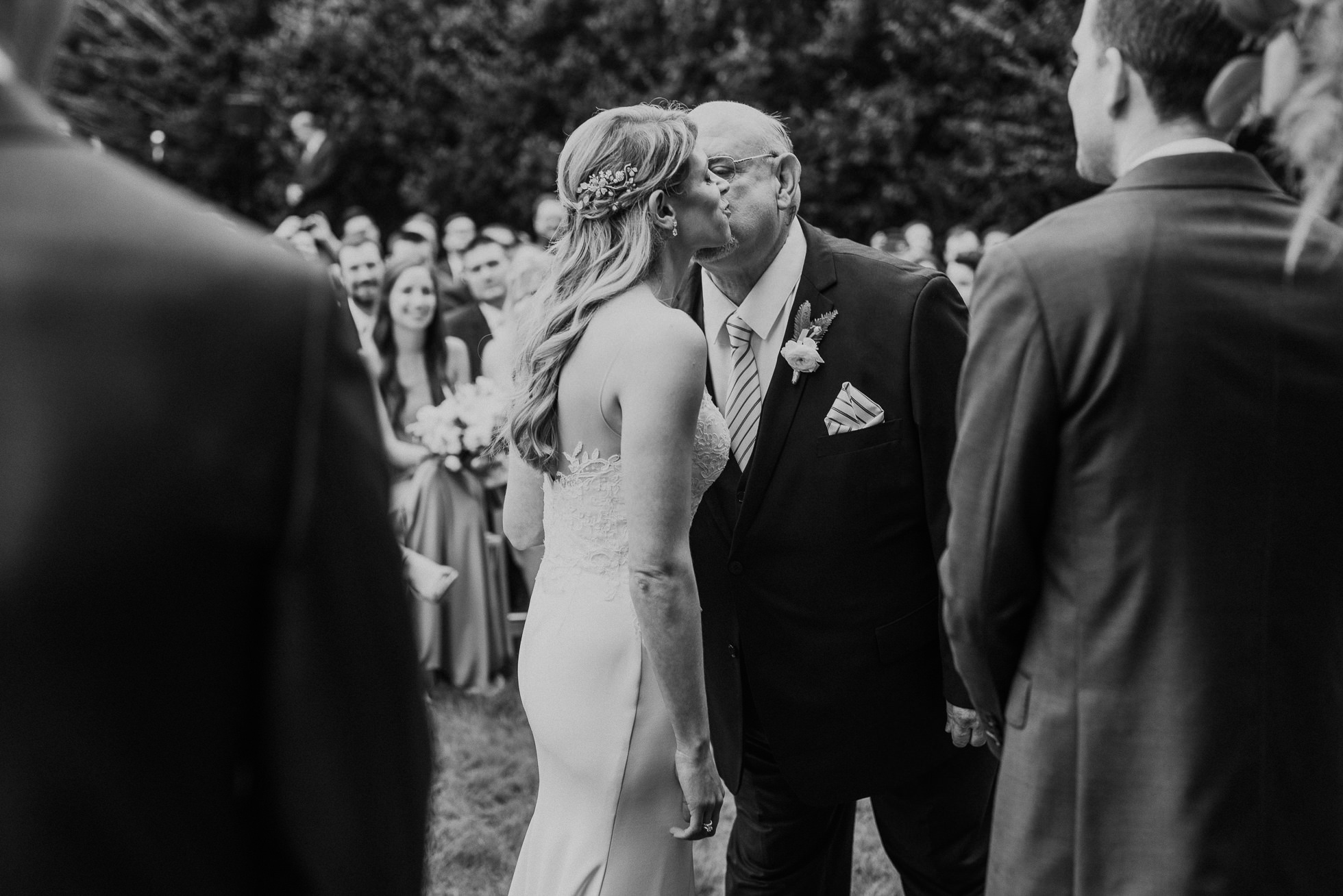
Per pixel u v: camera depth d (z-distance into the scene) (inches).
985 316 70.4
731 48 575.5
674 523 87.3
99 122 658.8
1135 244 66.8
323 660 42.3
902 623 107.1
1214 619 65.4
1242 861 65.0
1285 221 67.9
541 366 91.8
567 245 94.0
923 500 106.2
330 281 44.5
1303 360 66.1
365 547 43.8
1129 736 66.7
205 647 40.6
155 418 39.4
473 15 618.8
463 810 176.2
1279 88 63.3
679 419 87.1
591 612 91.4
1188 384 65.4
